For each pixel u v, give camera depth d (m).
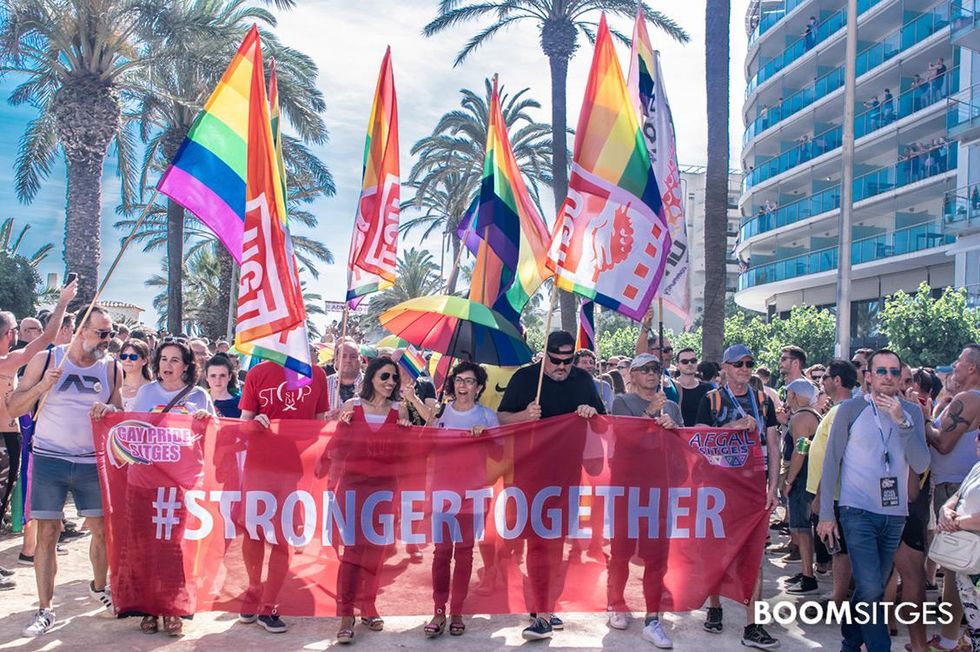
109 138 19.19
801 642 6.05
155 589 5.67
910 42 34.25
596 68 6.44
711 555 6.10
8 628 5.71
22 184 22.28
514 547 5.96
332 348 10.80
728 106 15.24
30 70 19.91
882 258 34.44
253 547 5.80
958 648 5.84
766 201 47.69
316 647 5.56
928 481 5.86
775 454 6.38
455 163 32.62
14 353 6.25
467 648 5.65
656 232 6.43
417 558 5.88
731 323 34.19
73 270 19.09
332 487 5.88
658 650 5.75
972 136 27.73
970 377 6.20
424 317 7.54
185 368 6.09
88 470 5.81
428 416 6.73
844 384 6.67
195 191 6.30
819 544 8.15
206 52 19.44
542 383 6.23
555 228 6.43
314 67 22.92
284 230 6.03
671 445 6.16
